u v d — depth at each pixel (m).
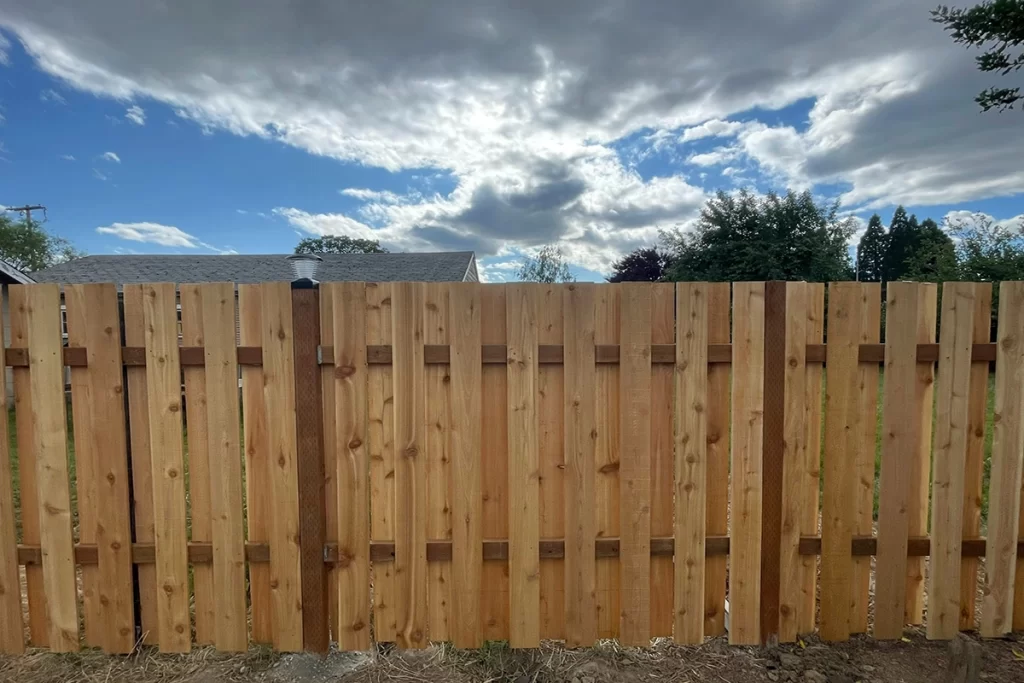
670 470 2.02
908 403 1.99
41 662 1.94
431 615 2.02
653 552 2.02
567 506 1.97
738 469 1.98
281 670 1.89
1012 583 2.04
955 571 2.04
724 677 1.83
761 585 2.00
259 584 2.01
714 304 1.97
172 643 1.98
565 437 1.96
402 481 1.95
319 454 1.94
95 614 1.98
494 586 2.03
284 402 1.93
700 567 2.00
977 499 2.06
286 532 1.96
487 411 1.99
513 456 1.95
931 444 2.10
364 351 1.93
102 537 1.95
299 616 1.97
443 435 1.97
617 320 1.96
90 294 1.89
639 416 1.96
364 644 1.99
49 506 1.94
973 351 1.99
